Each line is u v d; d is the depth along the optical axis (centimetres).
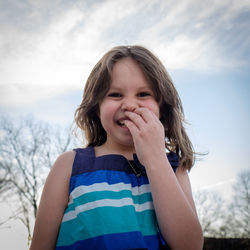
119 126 113
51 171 109
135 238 88
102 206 93
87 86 141
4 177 764
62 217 102
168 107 134
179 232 87
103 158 107
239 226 800
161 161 97
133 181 103
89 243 88
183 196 92
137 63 120
